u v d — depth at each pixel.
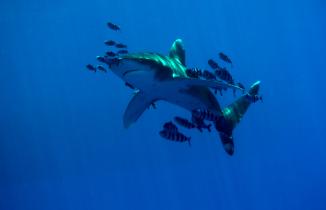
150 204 39.75
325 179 40.56
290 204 38.59
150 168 40.22
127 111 7.80
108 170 40.00
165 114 36.41
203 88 7.49
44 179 39.75
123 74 6.05
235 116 7.83
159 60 6.22
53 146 40.94
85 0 41.06
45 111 42.31
